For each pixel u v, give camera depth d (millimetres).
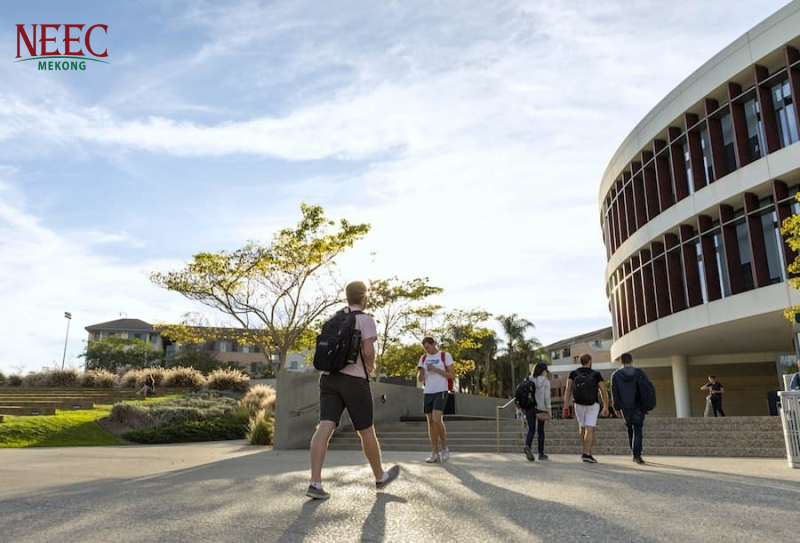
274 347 24438
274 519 3996
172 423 20656
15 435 17516
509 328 69438
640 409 9805
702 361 30812
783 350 28766
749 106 21984
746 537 3492
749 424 13570
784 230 15789
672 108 25109
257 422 17797
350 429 17938
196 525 3830
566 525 3830
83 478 7000
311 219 22844
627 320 30531
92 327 87938
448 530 3676
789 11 19859
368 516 4082
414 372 34906
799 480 6609
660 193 26219
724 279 22812
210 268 22344
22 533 3637
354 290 5277
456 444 15414
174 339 25547
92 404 24359
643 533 3600
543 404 10164
